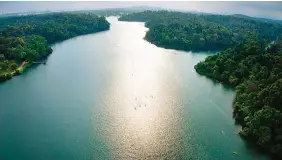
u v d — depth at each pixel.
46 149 128.38
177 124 149.12
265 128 128.88
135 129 144.12
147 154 124.62
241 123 149.12
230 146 130.50
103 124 148.50
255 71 199.62
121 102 174.50
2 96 185.12
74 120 152.50
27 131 142.50
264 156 124.12
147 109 165.62
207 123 150.00
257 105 148.25
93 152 125.94
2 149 128.50
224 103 175.00
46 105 170.75
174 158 122.31
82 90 193.62
